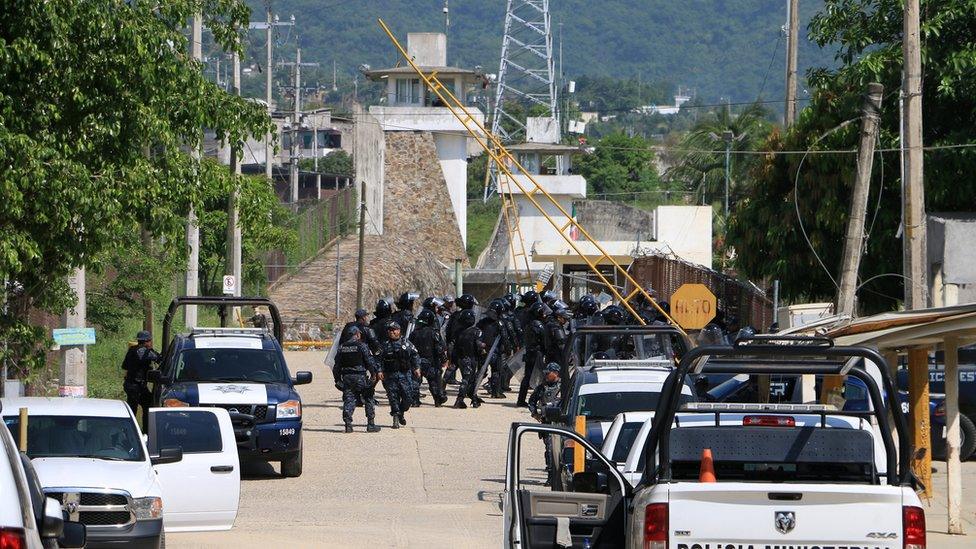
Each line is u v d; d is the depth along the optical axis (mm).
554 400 74938
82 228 51656
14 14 48281
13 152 46312
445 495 60812
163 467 47969
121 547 39938
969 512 55094
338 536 49938
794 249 100000
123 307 106812
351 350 81875
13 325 52938
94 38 49938
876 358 27344
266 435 64688
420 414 92062
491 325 97500
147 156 56406
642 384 58312
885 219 92062
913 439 55875
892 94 92062
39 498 25984
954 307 46156
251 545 47438
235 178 59406
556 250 181250
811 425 30328
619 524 30656
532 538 31328
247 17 60906
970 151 87688
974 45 88438
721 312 121188
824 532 26000
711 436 29891
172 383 68062
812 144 94562
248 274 173500
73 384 64688
